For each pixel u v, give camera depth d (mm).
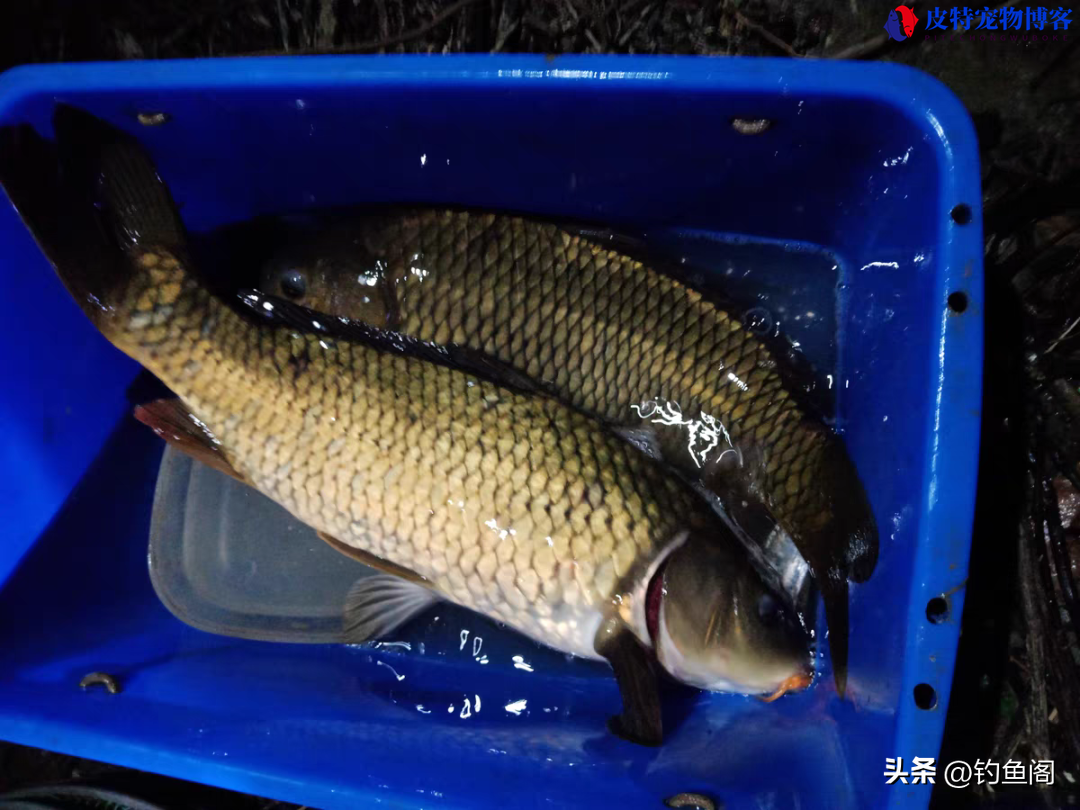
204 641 632
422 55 466
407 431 506
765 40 644
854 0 626
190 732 497
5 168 490
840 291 600
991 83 612
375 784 458
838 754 507
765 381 535
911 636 444
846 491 525
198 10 686
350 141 537
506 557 512
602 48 660
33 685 540
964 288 443
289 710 539
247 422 521
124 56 696
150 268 509
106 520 632
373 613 613
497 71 462
